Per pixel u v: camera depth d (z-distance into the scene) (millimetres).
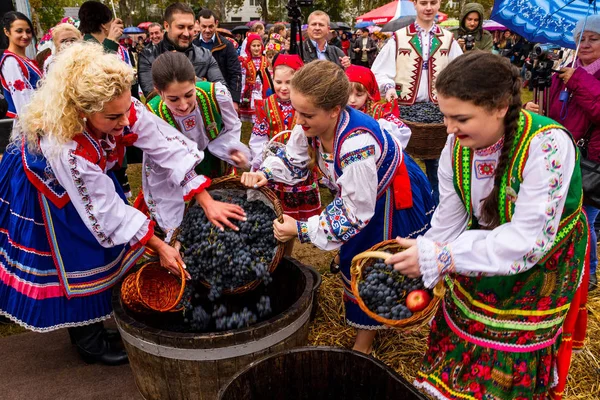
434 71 4188
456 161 1743
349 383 2045
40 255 2303
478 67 1424
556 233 1564
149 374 2178
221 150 3143
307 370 2049
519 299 1670
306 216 3211
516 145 1547
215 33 5773
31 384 2584
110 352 2709
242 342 2037
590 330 2840
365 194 2082
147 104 2922
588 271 1777
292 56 3182
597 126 3006
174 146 2465
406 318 1797
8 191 2326
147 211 3045
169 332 2041
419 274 1656
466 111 1457
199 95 2881
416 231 2430
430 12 4090
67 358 2791
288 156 2447
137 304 2340
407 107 4195
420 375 1949
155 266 2459
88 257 2344
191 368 2066
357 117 2125
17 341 2951
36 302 2350
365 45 13289
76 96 1946
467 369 1792
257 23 10070
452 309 1836
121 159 2457
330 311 3070
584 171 2666
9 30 4078
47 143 2072
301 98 1941
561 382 1811
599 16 2986
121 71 1997
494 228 1702
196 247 2361
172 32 4242
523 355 1702
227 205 2404
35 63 4469
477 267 1567
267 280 2320
